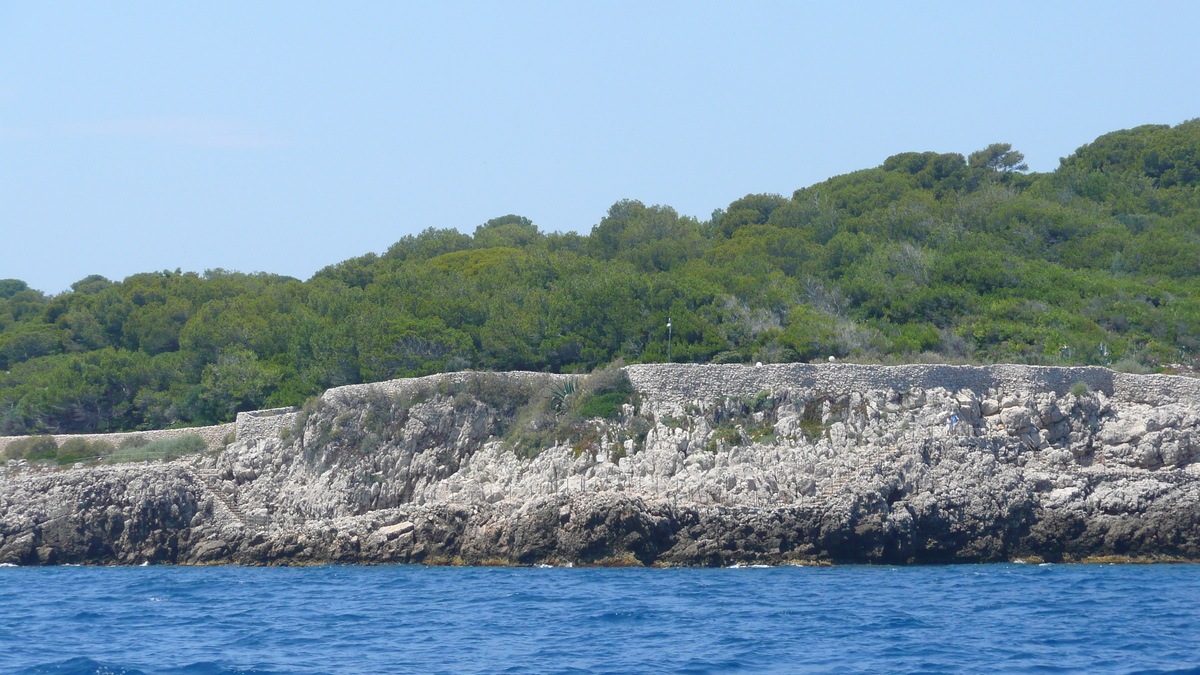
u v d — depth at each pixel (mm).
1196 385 189125
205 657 106812
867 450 180500
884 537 169500
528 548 172875
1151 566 166625
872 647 106875
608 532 169250
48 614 135125
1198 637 110562
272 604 139750
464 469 198250
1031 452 183875
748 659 101938
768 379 193625
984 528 173125
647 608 128625
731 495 174500
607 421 192750
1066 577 153375
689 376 195750
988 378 191750
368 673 98062
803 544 169625
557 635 113812
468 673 97375
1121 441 184500
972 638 110812
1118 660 100938
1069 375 191375
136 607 139875
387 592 147375
